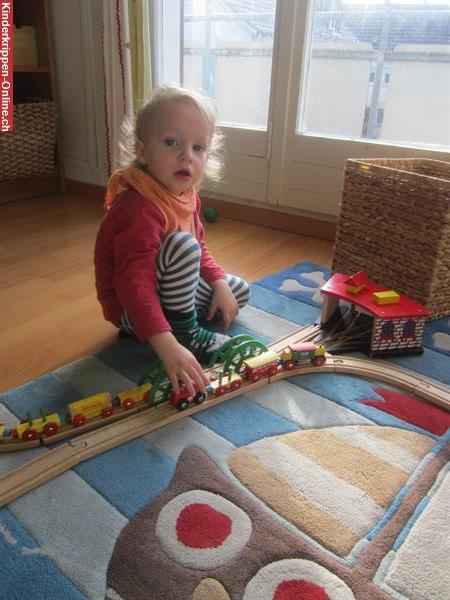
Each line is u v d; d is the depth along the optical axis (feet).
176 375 2.50
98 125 6.60
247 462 2.30
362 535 1.97
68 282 4.21
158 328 2.55
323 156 5.27
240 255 4.95
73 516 2.01
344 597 1.73
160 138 2.90
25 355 3.15
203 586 1.75
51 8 6.44
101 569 1.81
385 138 5.15
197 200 3.43
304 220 5.56
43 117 6.57
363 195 3.94
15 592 1.72
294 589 1.75
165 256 2.89
